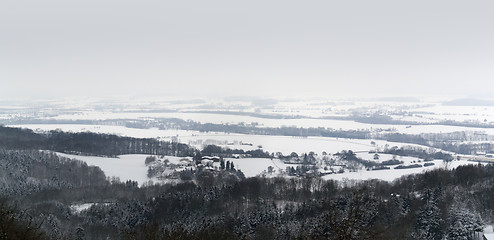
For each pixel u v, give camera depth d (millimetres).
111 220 119375
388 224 90312
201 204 124188
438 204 105812
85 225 114438
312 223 91625
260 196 131000
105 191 153250
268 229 100000
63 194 145625
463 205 104750
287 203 122750
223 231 87062
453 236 93375
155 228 57406
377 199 109188
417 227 96625
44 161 181000
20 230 45438
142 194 146500
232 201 126188
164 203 126062
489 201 107438
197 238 62062
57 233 96188
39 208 123250
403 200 110812
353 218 41250
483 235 89500
